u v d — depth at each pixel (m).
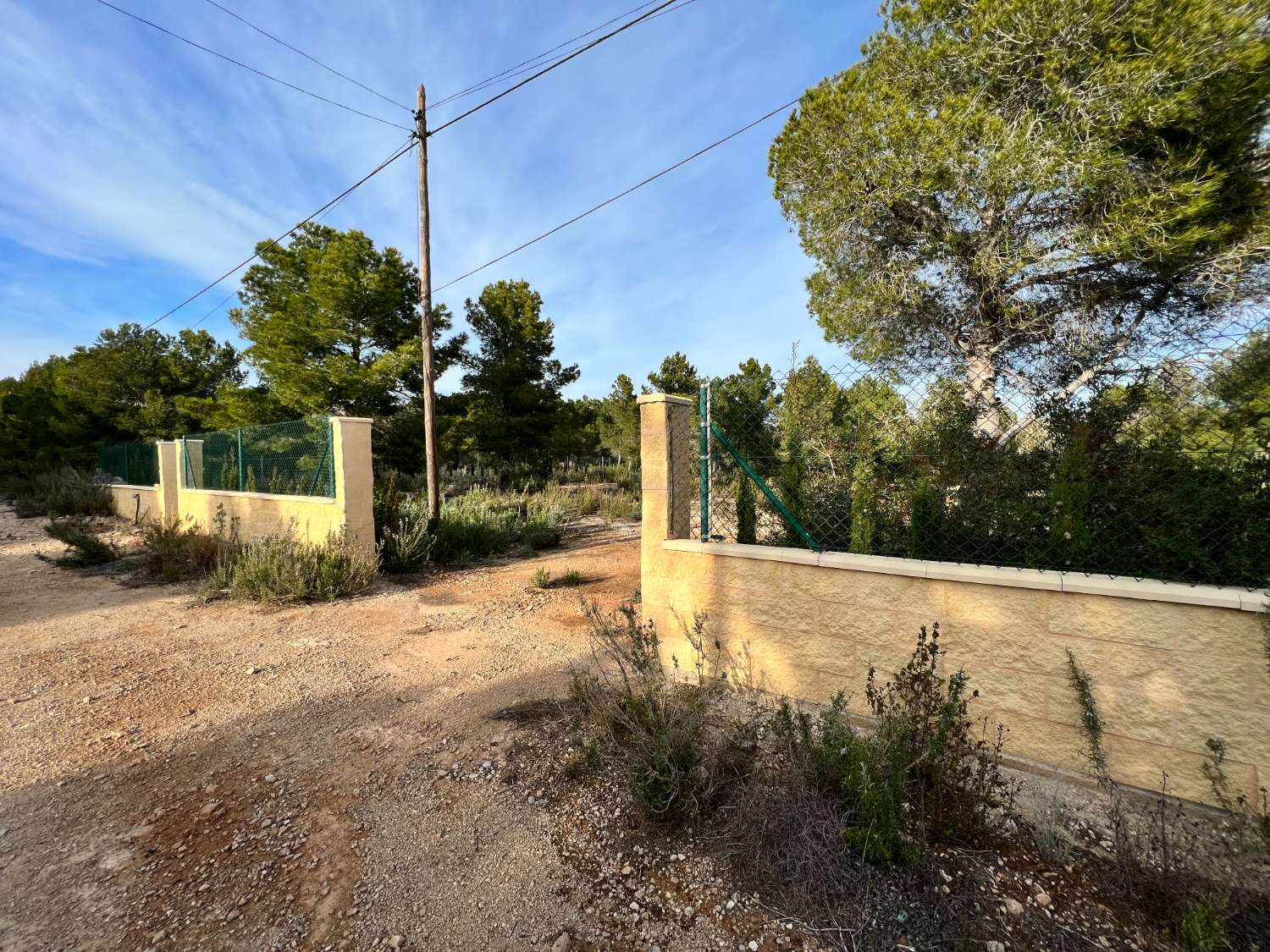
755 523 3.99
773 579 3.28
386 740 3.16
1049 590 2.50
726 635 3.49
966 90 7.72
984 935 1.71
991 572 2.63
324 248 16.34
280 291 16.47
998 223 7.61
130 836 2.39
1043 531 2.98
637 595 6.22
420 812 2.49
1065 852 2.01
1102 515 2.78
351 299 15.34
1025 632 2.56
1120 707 2.37
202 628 5.43
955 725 2.26
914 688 2.35
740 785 2.38
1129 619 2.34
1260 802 2.11
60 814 2.56
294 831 2.40
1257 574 2.35
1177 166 6.21
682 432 3.94
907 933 1.74
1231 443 2.46
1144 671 2.32
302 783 2.76
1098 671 2.41
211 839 2.36
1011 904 1.82
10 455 22.77
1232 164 6.44
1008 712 2.61
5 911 1.99
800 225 10.48
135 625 5.58
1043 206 7.38
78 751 3.12
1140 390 2.72
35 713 3.60
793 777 2.33
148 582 7.43
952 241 7.91
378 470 16.50
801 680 3.20
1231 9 5.80
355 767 2.89
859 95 8.39
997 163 6.77
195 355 24.78
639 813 2.38
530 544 9.59
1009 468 3.15
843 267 10.12
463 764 2.86
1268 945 1.59
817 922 1.81
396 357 15.48
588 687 3.08
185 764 2.97
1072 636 2.46
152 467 12.63
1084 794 2.38
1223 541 2.45
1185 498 2.53
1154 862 1.88
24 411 22.88
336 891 2.05
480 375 19.36
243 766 2.94
